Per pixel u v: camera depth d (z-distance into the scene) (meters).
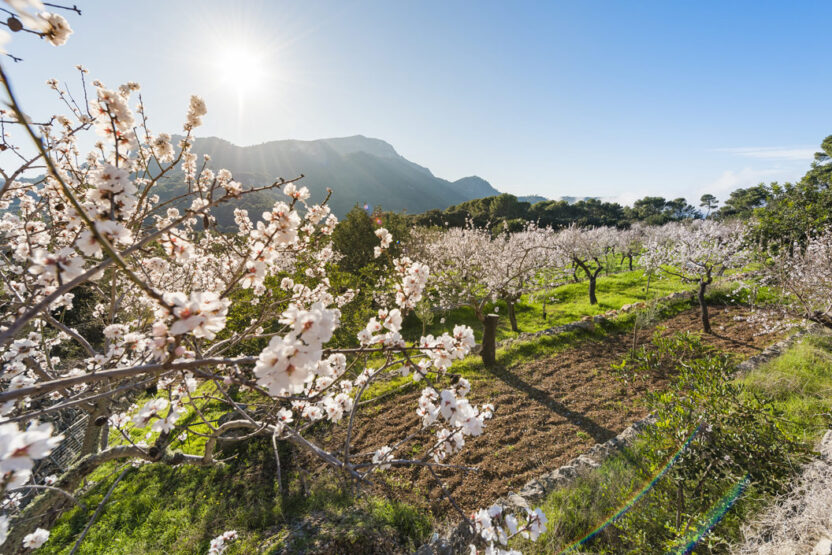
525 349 11.98
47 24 1.15
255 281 2.15
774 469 3.79
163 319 1.22
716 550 3.95
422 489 6.15
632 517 4.52
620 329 13.52
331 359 3.05
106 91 1.72
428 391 2.65
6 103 0.69
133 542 5.65
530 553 4.53
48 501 2.62
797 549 3.57
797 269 9.50
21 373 2.95
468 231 21.02
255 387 1.21
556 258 20.14
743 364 8.78
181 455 3.63
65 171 2.99
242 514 5.74
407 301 2.73
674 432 4.07
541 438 7.46
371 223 21.20
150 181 2.39
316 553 4.63
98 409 3.21
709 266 13.33
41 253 1.25
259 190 2.01
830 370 7.80
